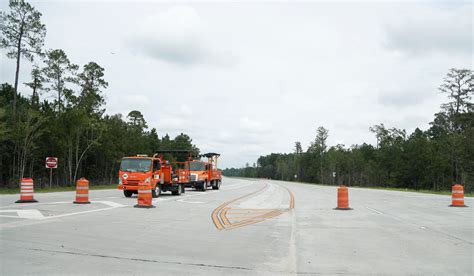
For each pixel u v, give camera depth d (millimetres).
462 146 65562
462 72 63875
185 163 36688
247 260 7887
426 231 12141
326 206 21516
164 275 6602
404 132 93625
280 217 15836
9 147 43844
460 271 7191
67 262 7285
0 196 23219
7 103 48844
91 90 49406
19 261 7258
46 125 43188
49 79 45750
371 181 104938
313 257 8266
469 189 69938
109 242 9336
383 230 12305
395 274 6941
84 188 19078
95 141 48812
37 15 40656
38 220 12547
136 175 23875
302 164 136000
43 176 50938
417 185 87625
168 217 14734
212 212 17203
